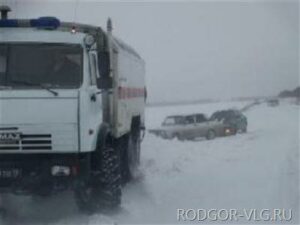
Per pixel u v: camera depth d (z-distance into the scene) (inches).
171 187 481.7
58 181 335.0
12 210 392.8
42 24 346.0
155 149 734.5
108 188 362.9
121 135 442.0
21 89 332.5
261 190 456.8
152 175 551.8
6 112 327.9
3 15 366.9
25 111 328.2
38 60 341.7
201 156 715.4
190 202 417.4
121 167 455.8
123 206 389.7
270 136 1051.9
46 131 328.2
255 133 1165.1
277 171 553.6
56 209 393.4
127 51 471.5
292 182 480.4
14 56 341.7
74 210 388.5
